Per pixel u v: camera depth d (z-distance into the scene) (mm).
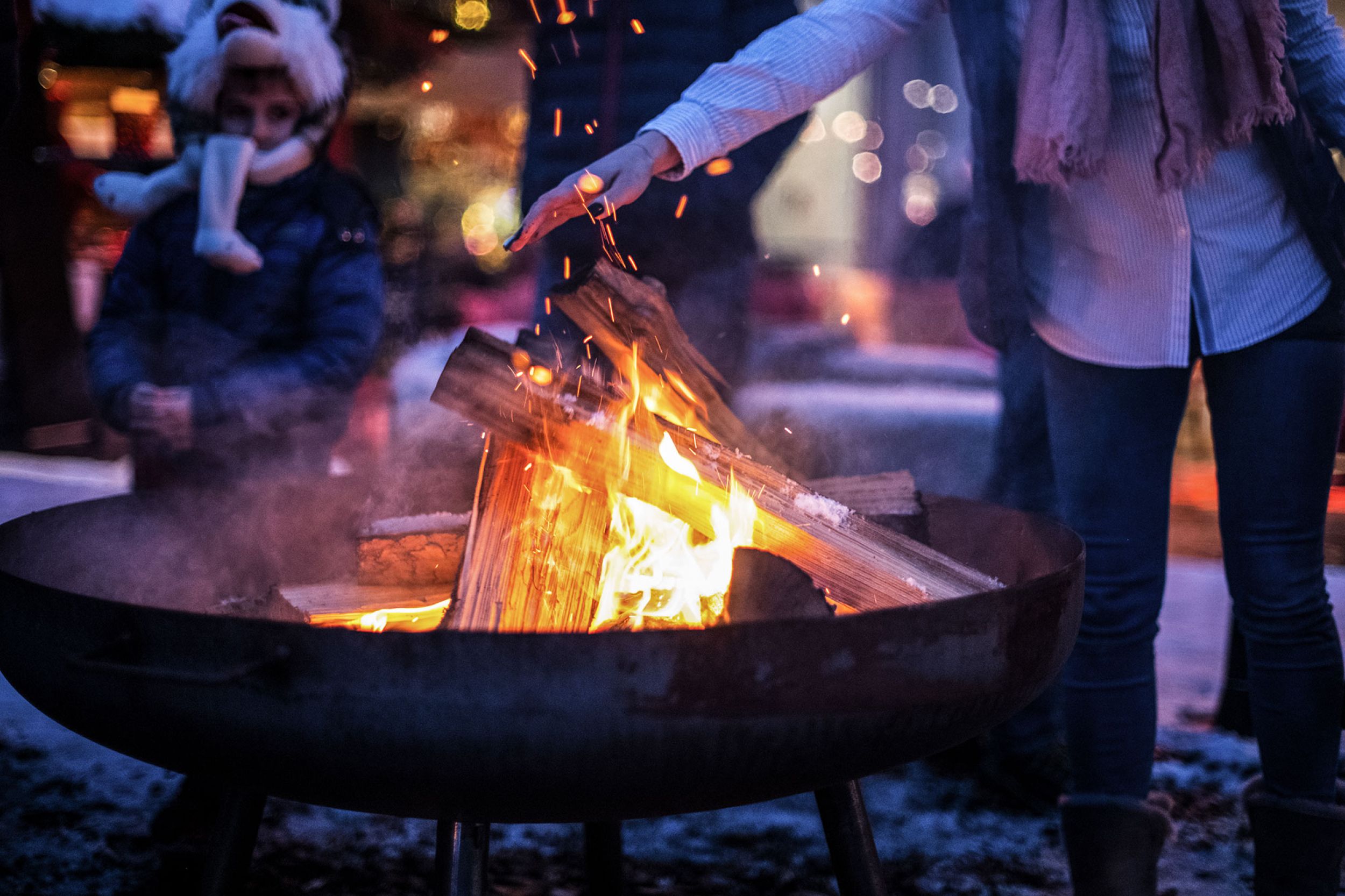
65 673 861
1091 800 1236
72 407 4680
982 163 1318
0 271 4406
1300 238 1204
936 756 1943
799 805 1789
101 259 4531
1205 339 1200
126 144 3760
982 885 1476
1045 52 1177
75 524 1151
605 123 1852
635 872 1521
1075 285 1274
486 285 5605
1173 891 1440
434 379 3881
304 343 1795
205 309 1782
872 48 1302
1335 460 1207
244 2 1774
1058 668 986
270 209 1807
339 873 1512
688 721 773
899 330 5684
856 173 7719
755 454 1390
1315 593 1201
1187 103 1121
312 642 768
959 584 1102
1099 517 1269
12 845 1563
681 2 1831
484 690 759
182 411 1631
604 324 1186
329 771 802
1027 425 1736
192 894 1426
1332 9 1993
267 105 1804
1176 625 2594
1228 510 1242
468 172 5469
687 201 1890
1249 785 1284
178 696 809
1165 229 1197
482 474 1129
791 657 782
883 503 1292
